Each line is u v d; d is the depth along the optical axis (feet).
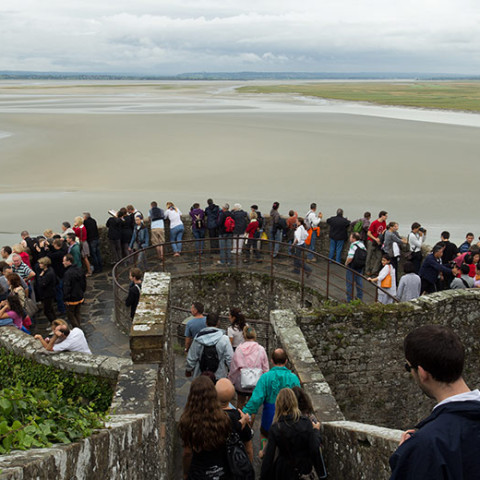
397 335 28.78
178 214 49.52
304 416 16.40
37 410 11.21
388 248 41.14
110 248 48.42
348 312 27.89
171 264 46.80
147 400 16.01
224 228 46.65
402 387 29.68
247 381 21.88
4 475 6.90
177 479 20.98
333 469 18.13
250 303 45.47
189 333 25.89
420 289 36.42
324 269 46.50
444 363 7.19
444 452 6.45
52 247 38.52
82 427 10.65
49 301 34.55
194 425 14.51
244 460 14.94
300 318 27.32
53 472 8.41
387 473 13.85
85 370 20.20
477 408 6.81
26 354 21.47
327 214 75.61
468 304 30.37
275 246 49.26
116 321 35.45
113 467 11.73
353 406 29.35
